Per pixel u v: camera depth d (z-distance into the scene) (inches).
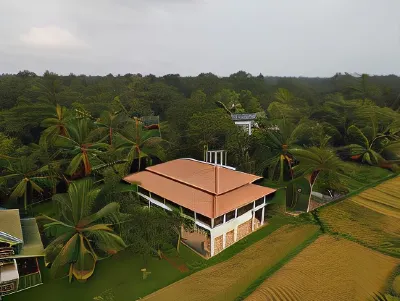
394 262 885.2
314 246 971.9
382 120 2003.0
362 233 1054.4
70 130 1200.2
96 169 1243.8
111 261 892.0
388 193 1421.0
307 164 1185.4
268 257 908.0
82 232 801.6
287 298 738.8
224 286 781.9
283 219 1151.0
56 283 795.4
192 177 1126.4
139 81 2987.2
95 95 2751.0
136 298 741.9
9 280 732.0
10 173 1186.0
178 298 740.0
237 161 1462.8
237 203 963.3
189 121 1599.4
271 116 2124.8
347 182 1561.3
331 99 2659.9
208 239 917.2
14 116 1670.8
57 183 1294.3
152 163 1537.9
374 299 734.5
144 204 1122.0
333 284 788.0
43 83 2568.9
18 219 840.3
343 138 2139.5
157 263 882.8
